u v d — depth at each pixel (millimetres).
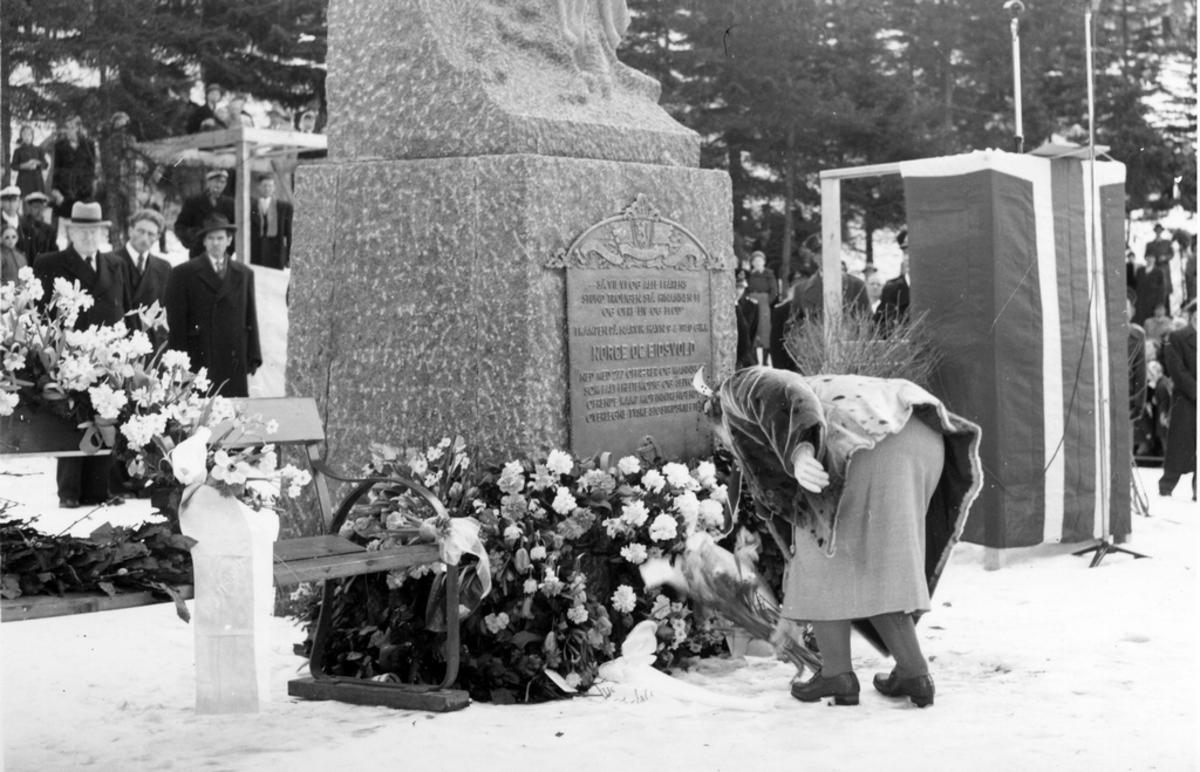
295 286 6285
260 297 14211
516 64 6078
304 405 5117
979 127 26125
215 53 20797
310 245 6234
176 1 20703
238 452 4699
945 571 8133
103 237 11648
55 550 3941
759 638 5473
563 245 5730
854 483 4762
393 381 5910
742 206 24641
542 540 5129
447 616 4824
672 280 6227
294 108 21562
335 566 4430
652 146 6305
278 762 4098
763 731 4430
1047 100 26250
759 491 4828
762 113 24344
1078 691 4941
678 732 4426
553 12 6324
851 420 4715
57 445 4383
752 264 16562
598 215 5895
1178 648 5746
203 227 12531
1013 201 8258
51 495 11000
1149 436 15102
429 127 5922
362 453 5996
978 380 8203
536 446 5586
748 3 24219
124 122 18281
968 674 5309
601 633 5145
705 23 24141
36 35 18578
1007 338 8180
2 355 4273
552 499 5328
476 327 5688
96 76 18906
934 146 25156
